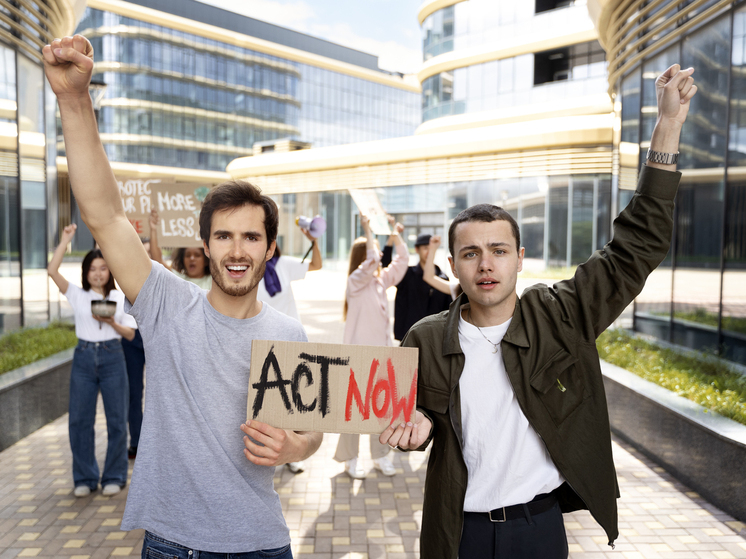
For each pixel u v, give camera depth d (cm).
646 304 783
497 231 170
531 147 1562
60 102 140
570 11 1981
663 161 167
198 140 4078
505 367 173
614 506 172
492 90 2147
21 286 761
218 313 164
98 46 3750
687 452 414
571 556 326
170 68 3941
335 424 158
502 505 169
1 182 719
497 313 180
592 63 2100
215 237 159
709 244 637
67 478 429
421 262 505
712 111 629
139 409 476
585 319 172
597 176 1477
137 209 500
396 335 505
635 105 809
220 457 156
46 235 842
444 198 1794
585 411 172
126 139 3819
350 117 5050
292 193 2333
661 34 714
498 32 2133
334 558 320
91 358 400
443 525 173
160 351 161
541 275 1542
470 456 176
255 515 158
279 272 433
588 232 1491
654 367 551
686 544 336
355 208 2298
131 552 326
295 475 444
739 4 573
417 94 5622
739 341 584
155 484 159
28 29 764
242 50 4281
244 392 161
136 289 160
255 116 4366
